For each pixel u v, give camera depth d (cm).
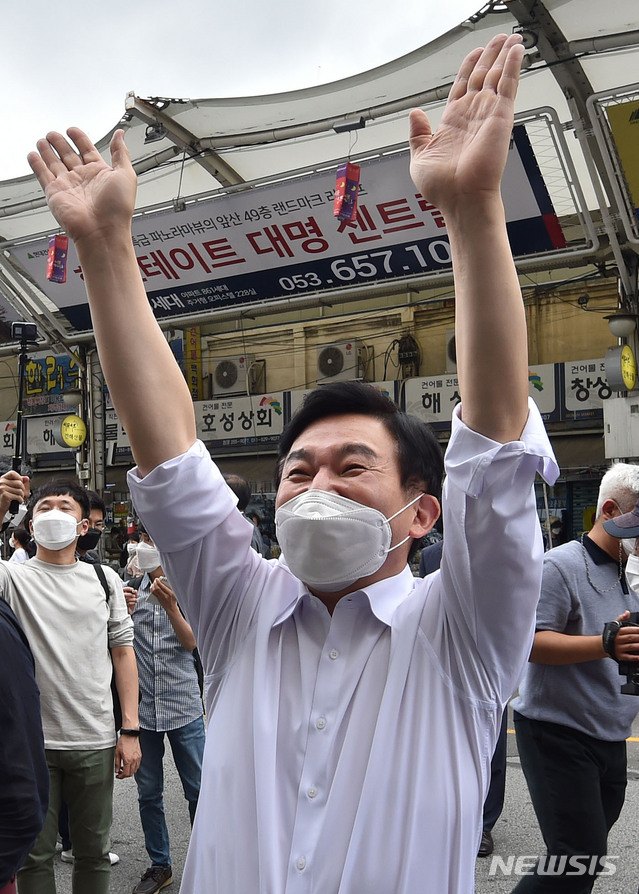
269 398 1476
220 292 1121
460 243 117
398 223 960
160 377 133
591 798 267
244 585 146
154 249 1104
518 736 283
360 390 143
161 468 132
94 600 327
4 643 203
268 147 990
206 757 136
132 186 135
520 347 117
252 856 124
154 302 1170
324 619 139
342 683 131
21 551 595
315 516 129
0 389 1742
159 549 142
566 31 764
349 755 126
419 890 117
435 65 825
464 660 128
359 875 118
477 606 125
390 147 898
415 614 134
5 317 1368
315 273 1052
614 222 932
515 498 120
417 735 126
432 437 147
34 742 204
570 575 280
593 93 815
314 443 139
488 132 115
